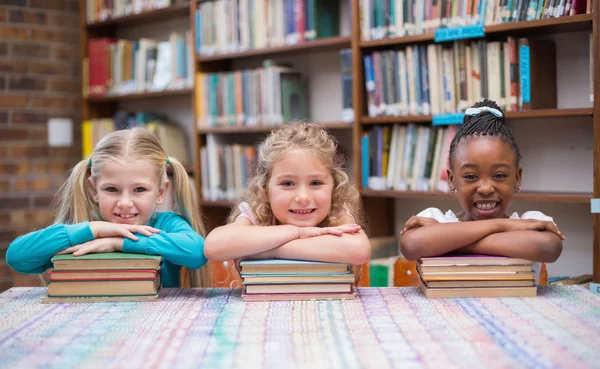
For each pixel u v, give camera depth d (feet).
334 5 10.35
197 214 5.63
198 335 3.52
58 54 13.87
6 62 13.25
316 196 4.67
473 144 4.75
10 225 13.23
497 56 8.05
